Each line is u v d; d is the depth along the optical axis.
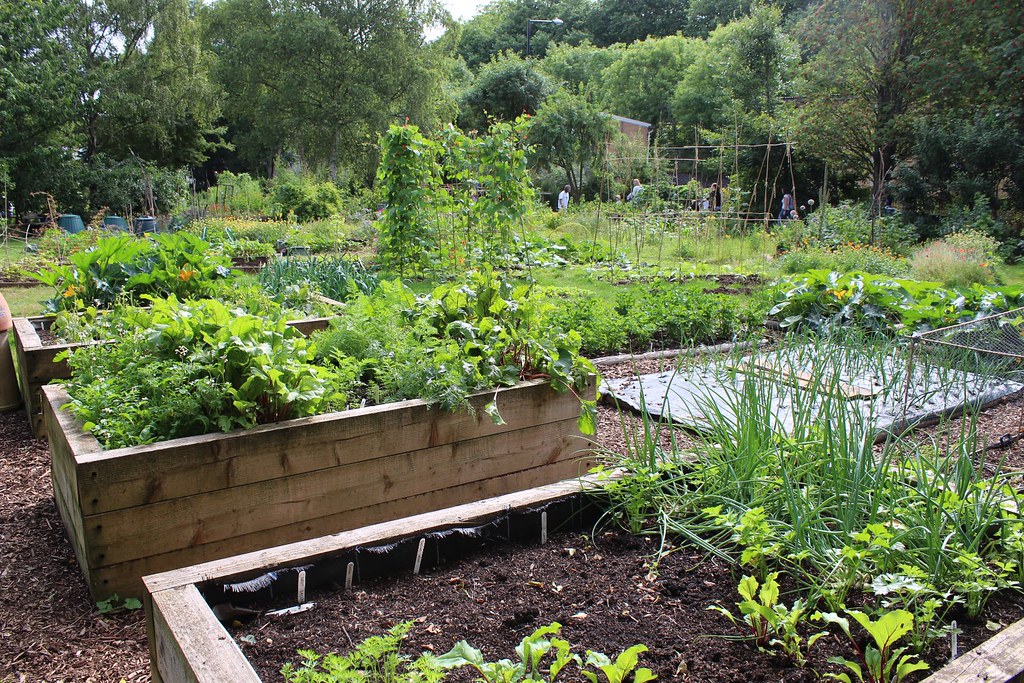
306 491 2.98
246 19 34.88
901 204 19.33
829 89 20.75
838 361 5.03
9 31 22.59
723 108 32.41
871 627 1.61
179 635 1.57
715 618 1.92
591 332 6.78
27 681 2.31
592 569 2.16
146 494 2.65
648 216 17.11
